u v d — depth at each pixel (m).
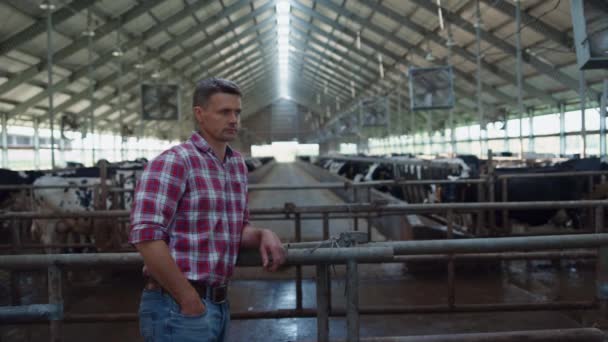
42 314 1.68
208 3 17.03
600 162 7.05
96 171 7.74
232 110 1.50
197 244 1.42
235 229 1.51
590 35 4.51
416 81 15.27
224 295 1.50
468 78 21.58
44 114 21.39
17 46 13.26
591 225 5.89
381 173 12.88
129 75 21.95
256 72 35.91
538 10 13.36
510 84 20.72
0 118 18.59
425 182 6.02
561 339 1.79
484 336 1.76
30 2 12.17
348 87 36.44
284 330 3.48
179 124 39.50
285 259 1.55
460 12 15.24
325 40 26.61
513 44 16.05
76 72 18.33
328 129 48.84
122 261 1.71
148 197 1.35
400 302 4.12
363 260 1.60
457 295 4.31
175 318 1.38
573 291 4.43
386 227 7.35
